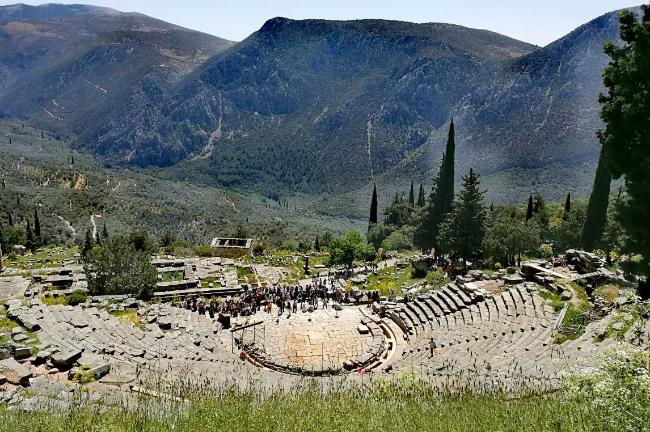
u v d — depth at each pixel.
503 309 27.44
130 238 56.44
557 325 23.53
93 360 19.05
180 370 19.31
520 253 43.78
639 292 22.70
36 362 19.14
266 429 10.58
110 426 10.52
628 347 10.87
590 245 41.78
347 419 11.70
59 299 31.00
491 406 12.93
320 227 189.25
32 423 10.70
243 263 51.50
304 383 19.77
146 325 27.30
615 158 20.22
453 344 25.55
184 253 56.34
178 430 10.45
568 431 9.46
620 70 19.98
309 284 43.12
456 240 43.53
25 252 76.94
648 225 19.52
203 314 32.94
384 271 46.69
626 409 8.98
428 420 11.80
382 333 31.14
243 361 26.12
